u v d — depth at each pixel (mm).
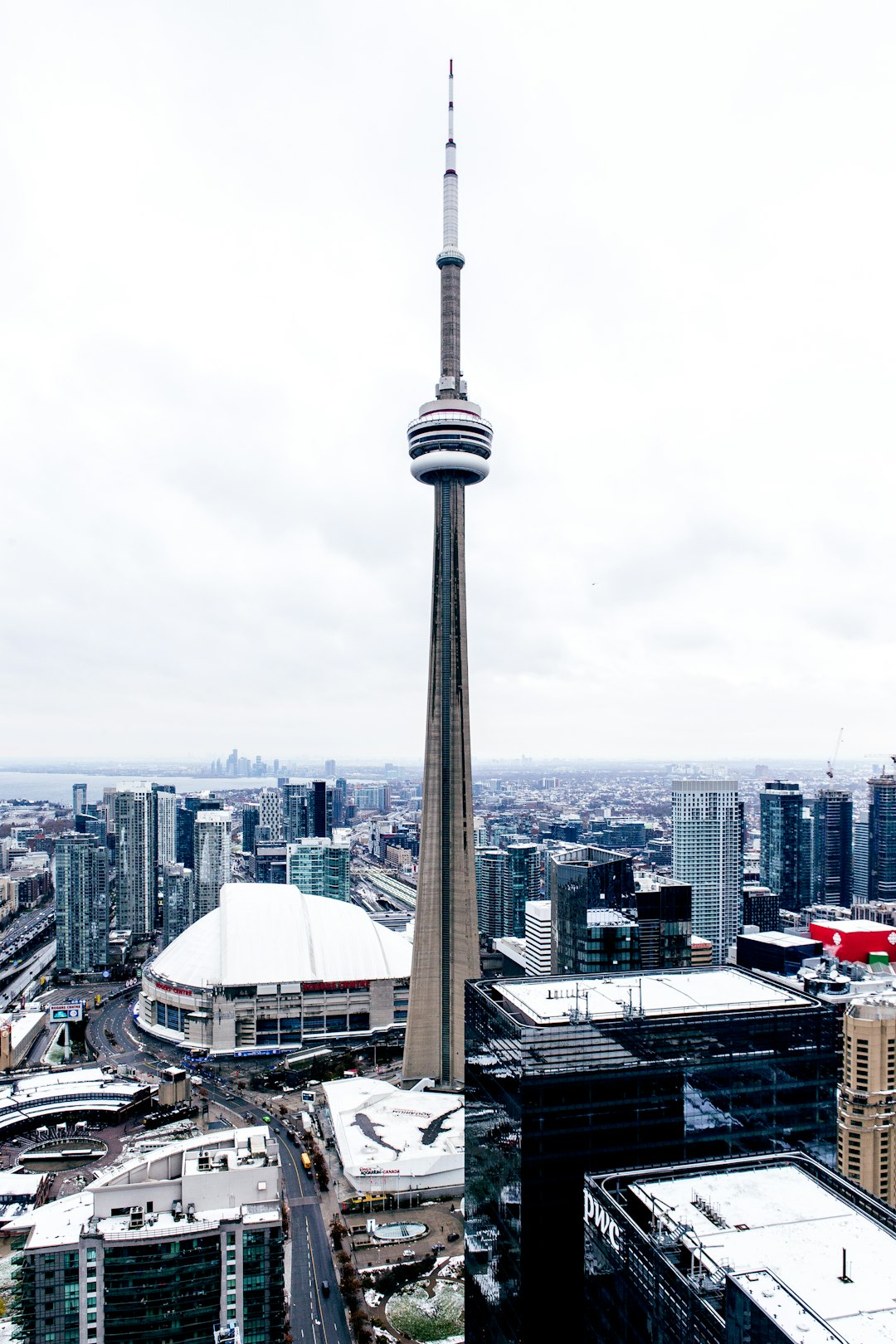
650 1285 106062
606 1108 144375
